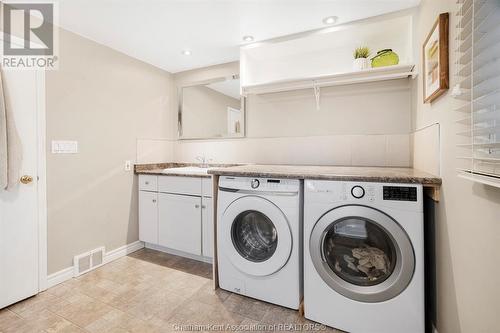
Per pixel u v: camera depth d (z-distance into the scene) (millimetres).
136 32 2096
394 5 1759
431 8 1438
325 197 1399
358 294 1339
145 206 2582
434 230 1345
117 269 2195
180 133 3049
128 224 2547
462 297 1015
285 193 1527
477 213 893
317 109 2357
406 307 1250
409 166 2033
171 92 3061
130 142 2559
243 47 2316
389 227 1256
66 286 1904
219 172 1762
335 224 1415
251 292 1700
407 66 1774
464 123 921
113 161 2389
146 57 2613
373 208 1299
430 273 1418
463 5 890
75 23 1942
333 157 2299
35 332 1415
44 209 1849
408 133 2041
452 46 1107
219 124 2824
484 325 849
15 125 1674
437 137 1298
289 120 2480
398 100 2070
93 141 2207
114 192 2402
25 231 1742
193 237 2309
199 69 2922
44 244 1845
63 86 1981
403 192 1250
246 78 2387
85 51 2145
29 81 1765
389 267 1323
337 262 1472
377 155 2145
